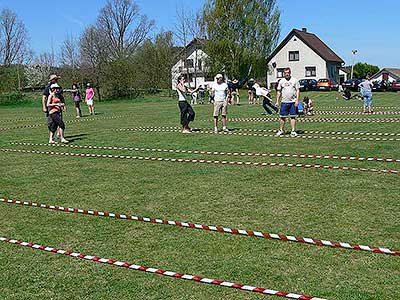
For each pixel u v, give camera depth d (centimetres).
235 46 5222
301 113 2078
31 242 556
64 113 2738
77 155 1166
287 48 6706
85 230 591
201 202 695
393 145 1143
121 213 657
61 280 454
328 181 789
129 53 6147
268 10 5319
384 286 416
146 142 1348
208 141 1316
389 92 4459
